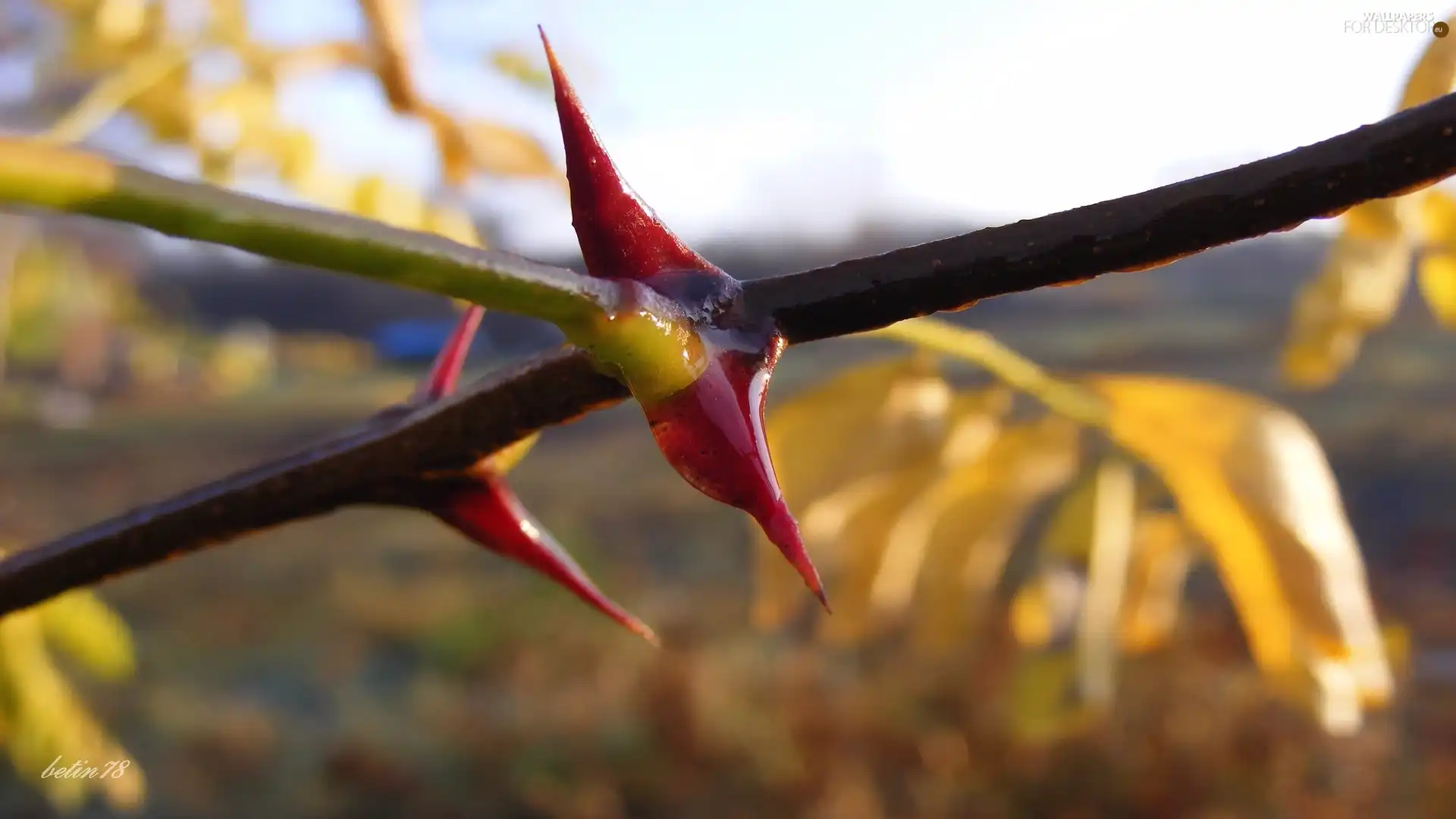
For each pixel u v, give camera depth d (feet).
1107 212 0.28
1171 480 0.59
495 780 3.90
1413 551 5.38
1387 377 8.09
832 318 0.29
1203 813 3.26
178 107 0.84
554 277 0.27
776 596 0.73
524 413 0.34
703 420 0.28
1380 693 0.57
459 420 0.34
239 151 0.85
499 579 6.09
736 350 0.28
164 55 0.76
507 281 0.26
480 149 0.81
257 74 0.84
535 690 4.54
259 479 0.35
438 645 5.18
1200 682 3.60
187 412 11.00
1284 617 0.57
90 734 0.88
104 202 0.22
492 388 0.34
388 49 0.76
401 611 5.65
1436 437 6.63
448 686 4.85
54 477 8.54
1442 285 0.67
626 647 4.87
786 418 0.70
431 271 0.25
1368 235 0.65
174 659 5.27
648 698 4.02
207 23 0.84
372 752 4.11
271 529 0.35
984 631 3.27
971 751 3.46
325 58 0.78
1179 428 0.58
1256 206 0.28
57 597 0.36
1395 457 6.52
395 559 6.78
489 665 4.91
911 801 3.49
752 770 3.66
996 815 3.34
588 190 0.29
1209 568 4.86
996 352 0.57
